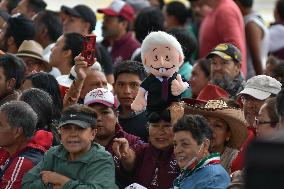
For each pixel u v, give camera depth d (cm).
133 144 1298
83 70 1445
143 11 2245
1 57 1573
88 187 1121
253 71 2280
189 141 1048
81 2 2703
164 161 1218
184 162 1059
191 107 1228
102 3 2731
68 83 1670
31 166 1234
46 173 1152
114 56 2366
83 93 1562
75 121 1147
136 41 2381
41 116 1352
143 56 1180
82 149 1159
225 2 2172
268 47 2330
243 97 1344
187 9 2708
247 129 1234
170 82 1175
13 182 1223
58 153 1183
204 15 2417
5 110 1249
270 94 1321
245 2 2295
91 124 1162
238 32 2139
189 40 1831
